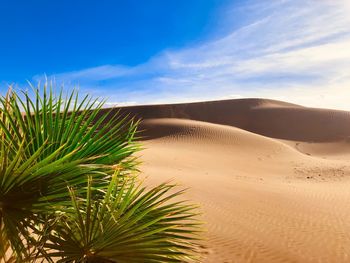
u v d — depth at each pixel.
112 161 3.04
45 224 2.44
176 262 2.70
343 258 8.98
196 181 20.95
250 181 24.41
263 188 20.36
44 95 2.97
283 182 25.78
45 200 2.39
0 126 2.80
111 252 2.61
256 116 103.31
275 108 103.69
